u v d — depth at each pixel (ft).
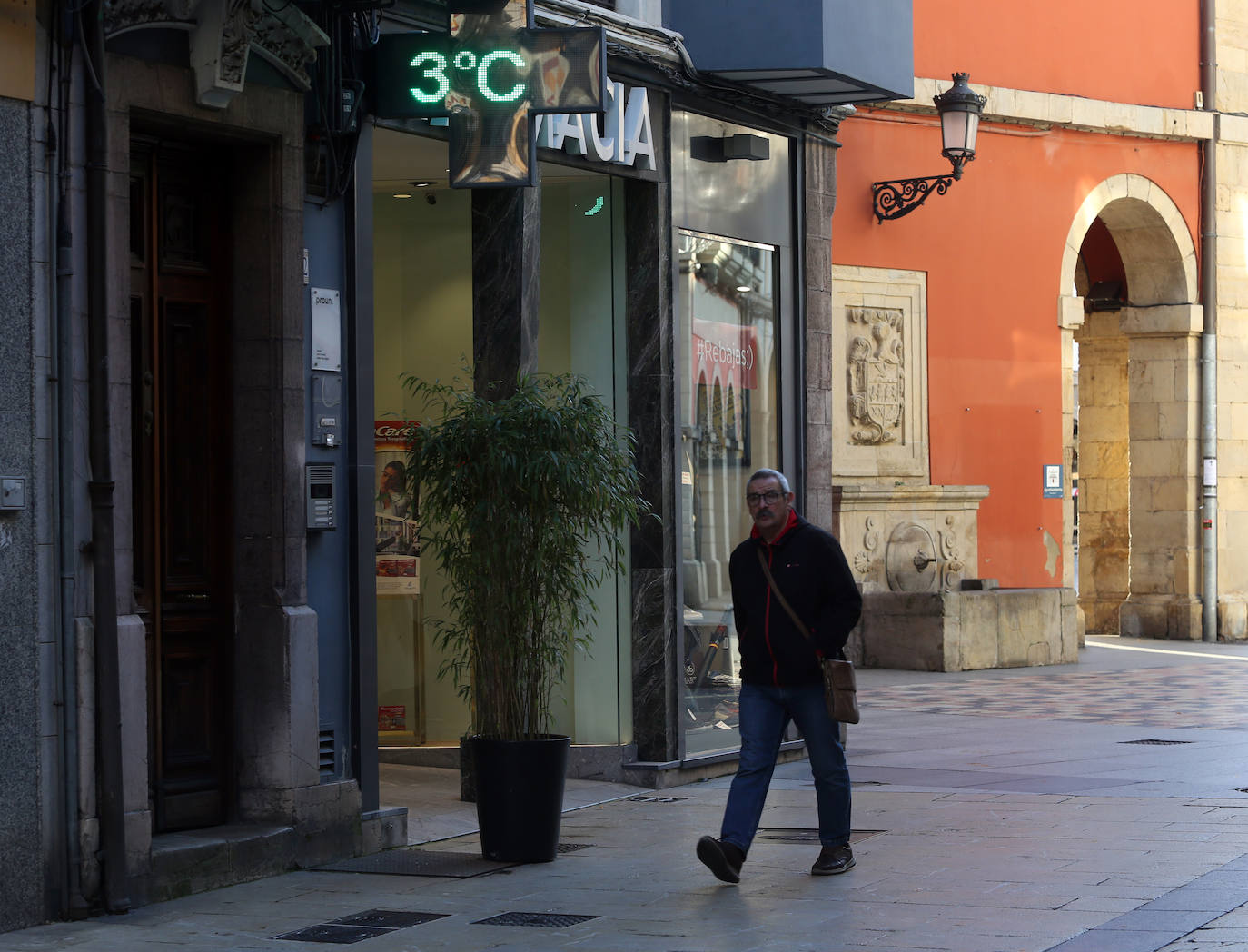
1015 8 98.84
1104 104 102.17
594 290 51.19
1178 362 107.96
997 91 97.09
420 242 52.70
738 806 35.29
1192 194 108.37
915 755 56.08
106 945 30.27
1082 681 81.76
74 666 32.78
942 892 33.35
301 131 38.09
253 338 37.70
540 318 51.65
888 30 54.85
